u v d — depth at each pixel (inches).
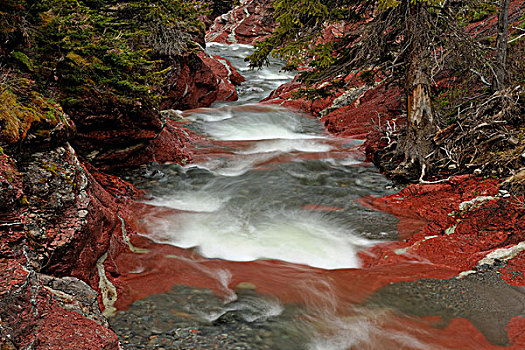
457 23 345.1
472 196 265.1
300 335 148.2
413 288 179.3
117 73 282.4
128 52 293.1
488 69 431.8
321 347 142.1
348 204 305.9
